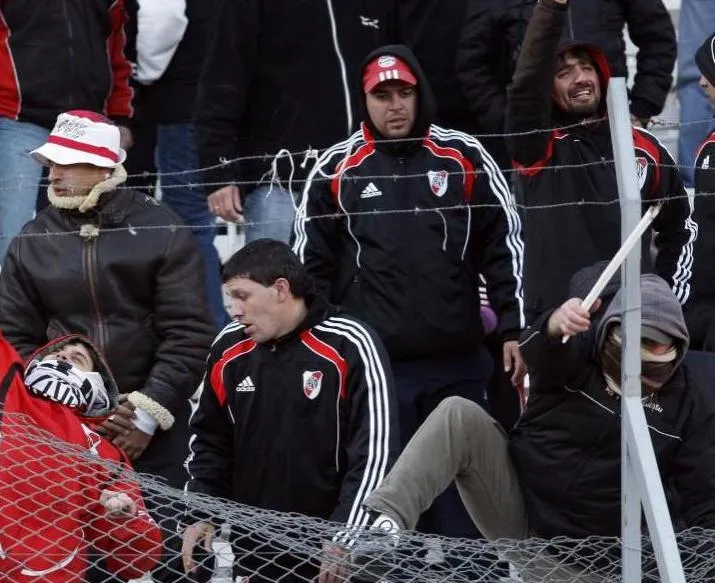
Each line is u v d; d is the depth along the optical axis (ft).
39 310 70.85
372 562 57.82
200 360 70.38
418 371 74.84
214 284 94.63
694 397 60.44
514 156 73.31
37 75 88.48
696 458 60.13
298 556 59.77
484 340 80.33
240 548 61.41
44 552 57.77
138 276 70.23
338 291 75.66
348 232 75.25
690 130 94.48
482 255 76.23
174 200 95.96
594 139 73.77
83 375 64.18
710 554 58.54
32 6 88.28
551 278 73.92
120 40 92.94
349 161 75.66
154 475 67.51
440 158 75.61
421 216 74.95
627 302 54.03
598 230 73.36
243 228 92.73
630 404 53.72
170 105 95.71
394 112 75.31
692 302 77.20
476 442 61.16
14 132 88.48
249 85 85.97
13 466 57.72
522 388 78.07
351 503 62.34
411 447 60.64
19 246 70.69
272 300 64.23
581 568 60.18
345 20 86.84
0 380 59.77
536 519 61.31
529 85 71.10
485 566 60.95
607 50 85.92
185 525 62.34
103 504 58.34
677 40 96.58
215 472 66.59
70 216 70.59
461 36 88.53
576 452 60.18
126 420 68.64
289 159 86.28
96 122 70.69
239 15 84.94
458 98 90.89
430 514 73.00
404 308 74.28
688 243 76.18
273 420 64.90
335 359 64.49
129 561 59.21
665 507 52.01
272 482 65.16
